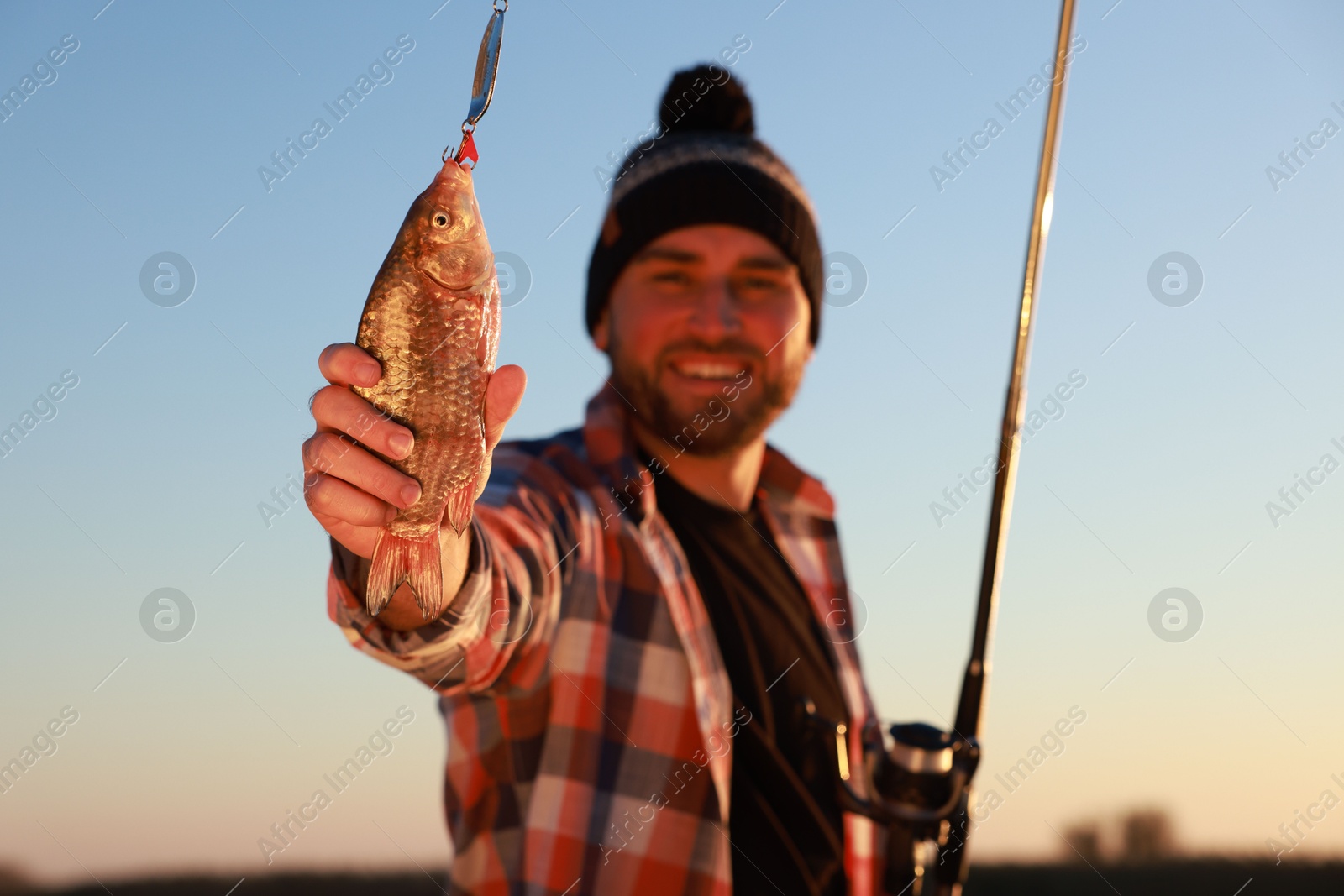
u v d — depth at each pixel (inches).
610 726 114.0
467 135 66.4
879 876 131.7
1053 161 124.3
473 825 115.3
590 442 136.9
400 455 62.8
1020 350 123.2
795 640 137.9
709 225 144.6
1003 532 121.7
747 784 123.0
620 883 108.9
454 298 64.6
